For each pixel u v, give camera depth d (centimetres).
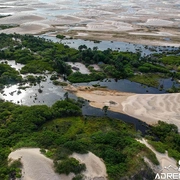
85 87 8256
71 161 4434
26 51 10925
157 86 8469
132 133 5841
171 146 5503
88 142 5162
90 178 4256
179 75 9150
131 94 7894
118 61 9825
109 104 7269
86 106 7150
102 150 4969
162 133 5969
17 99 7394
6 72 8844
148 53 11625
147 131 6172
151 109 7025
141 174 4441
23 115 6231
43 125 6131
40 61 9988
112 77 9075
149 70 9612
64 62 9656
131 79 8950
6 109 6562
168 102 7375
